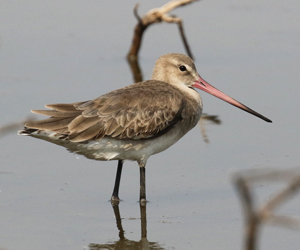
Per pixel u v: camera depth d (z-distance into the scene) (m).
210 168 14.12
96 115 11.63
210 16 26.38
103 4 27.52
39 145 15.42
